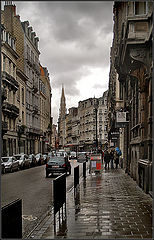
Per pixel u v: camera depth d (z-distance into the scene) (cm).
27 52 5609
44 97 7588
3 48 3969
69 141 13962
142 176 1252
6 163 2659
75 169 1189
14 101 4522
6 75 3981
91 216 766
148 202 948
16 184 1684
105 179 1748
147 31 1162
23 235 644
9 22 4881
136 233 605
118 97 3186
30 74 5872
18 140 4722
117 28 1727
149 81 1171
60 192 732
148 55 1175
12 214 414
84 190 1280
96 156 2083
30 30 5978
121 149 3041
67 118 14662
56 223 709
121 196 1080
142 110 1295
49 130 8188
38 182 1794
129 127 1953
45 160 4528
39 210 938
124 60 1307
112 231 623
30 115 5850
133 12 1174
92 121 10300
